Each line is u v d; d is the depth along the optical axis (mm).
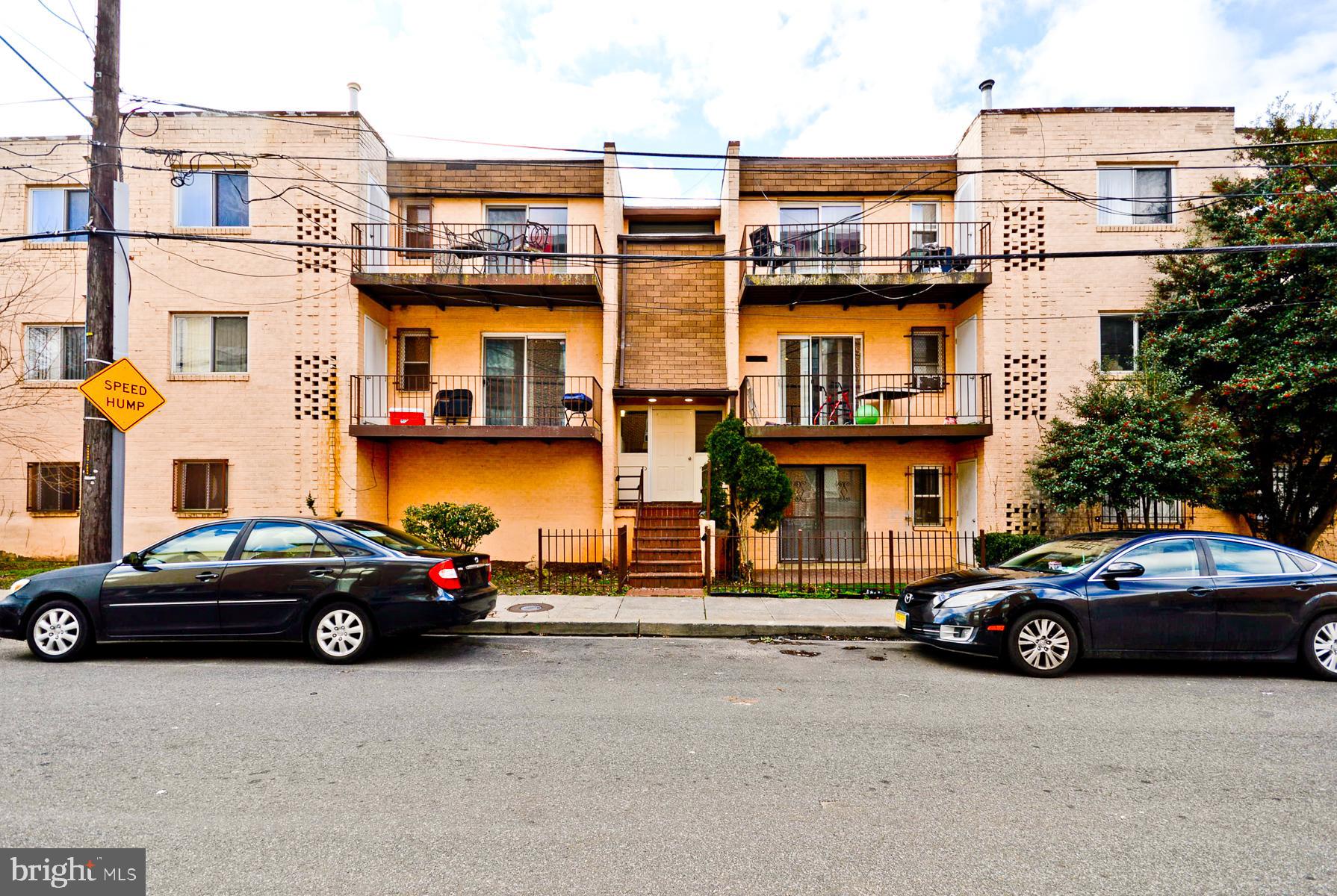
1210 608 6594
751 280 13086
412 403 14328
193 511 12930
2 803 3662
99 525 8391
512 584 11594
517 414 14391
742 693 5914
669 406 14742
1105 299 12805
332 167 13055
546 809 3643
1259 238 10492
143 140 13062
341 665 6727
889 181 14172
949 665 7000
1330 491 10930
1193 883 3002
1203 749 4645
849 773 4184
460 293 13641
